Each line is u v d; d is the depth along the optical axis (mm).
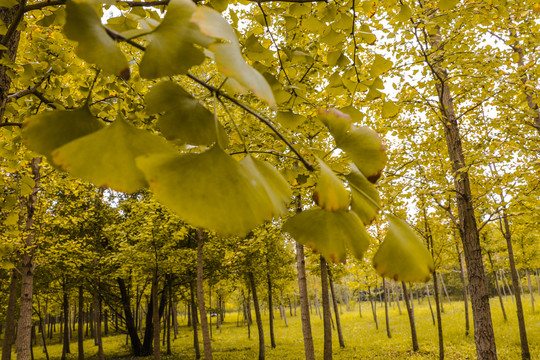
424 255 412
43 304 24250
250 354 18750
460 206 6957
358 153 510
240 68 328
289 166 867
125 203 16109
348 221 454
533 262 20750
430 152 8375
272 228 8133
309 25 1399
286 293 27031
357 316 35375
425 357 13523
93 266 15359
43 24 1099
